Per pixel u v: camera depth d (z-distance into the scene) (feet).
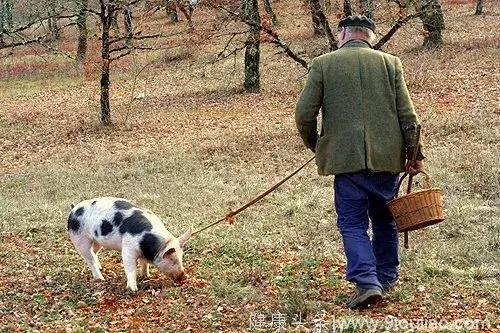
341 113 19.66
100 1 69.67
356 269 19.44
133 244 24.16
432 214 19.56
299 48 96.37
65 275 26.61
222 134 63.00
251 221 33.45
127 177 48.88
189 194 41.29
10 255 29.78
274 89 84.94
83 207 25.79
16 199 44.32
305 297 21.25
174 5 63.00
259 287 23.17
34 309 22.43
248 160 51.29
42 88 105.29
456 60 85.40
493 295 20.63
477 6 123.95
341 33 20.80
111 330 19.99
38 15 77.41
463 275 23.16
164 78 100.89
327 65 19.99
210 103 80.69
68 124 76.74
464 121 54.39
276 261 26.35
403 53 94.58
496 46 91.30
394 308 19.79
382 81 19.83
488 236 28.04
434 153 45.52
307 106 19.90
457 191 36.42
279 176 45.29
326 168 19.99
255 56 84.69
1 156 64.44
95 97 94.12
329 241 29.27
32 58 127.85
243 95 83.41
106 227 24.80
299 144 54.54
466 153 44.68
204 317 20.54
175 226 33.12
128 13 81.56
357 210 19.90
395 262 21.52
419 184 37.81
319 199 36.91
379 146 19.61
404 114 19.75
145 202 39.68
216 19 60.13
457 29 110.42
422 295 20.92
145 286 24.56
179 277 24.26
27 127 77.15
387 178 20.10
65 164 57.11
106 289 24.44
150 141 64.08
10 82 112.57
